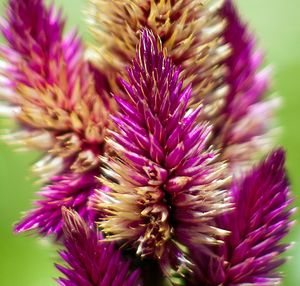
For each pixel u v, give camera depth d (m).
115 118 0.34
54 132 0.37
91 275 0.35
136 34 0.36
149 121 0.33
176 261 0.35
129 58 0.37
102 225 0.34
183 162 0.34
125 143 0.34
